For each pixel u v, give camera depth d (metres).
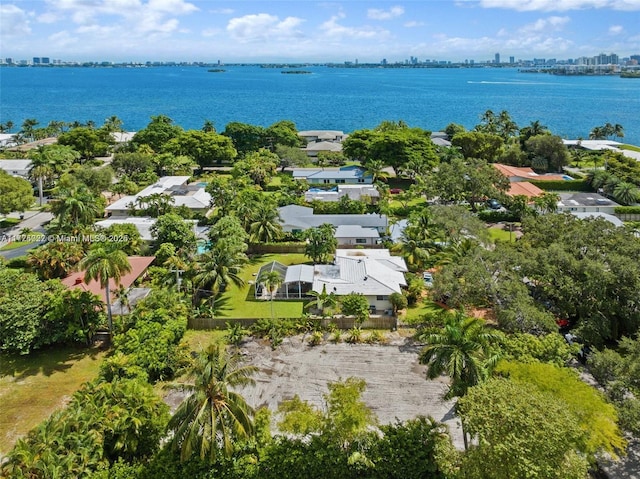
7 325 41.94
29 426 35.09
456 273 48.28
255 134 134.25
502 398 26.08
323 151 132.75
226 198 78.75
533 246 54.12
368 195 90.31
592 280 42.44
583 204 83.75
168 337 41.88
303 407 31.20
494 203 89.25
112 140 136.50
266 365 42.56
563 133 187.50
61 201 64.19
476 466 25.28
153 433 30.97
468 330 32.38
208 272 51.34
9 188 74.31
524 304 41.94
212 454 27.34
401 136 108.19
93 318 45.91
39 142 138.38
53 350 45.16
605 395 32.22
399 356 43.91
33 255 55.56
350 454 29.36
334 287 52.56
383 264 58.75
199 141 119.56
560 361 35.62
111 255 44.88
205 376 27.64
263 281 52.69
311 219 75.50
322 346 45.66
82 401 31.33
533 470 23.33
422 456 29.22
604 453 31.66
